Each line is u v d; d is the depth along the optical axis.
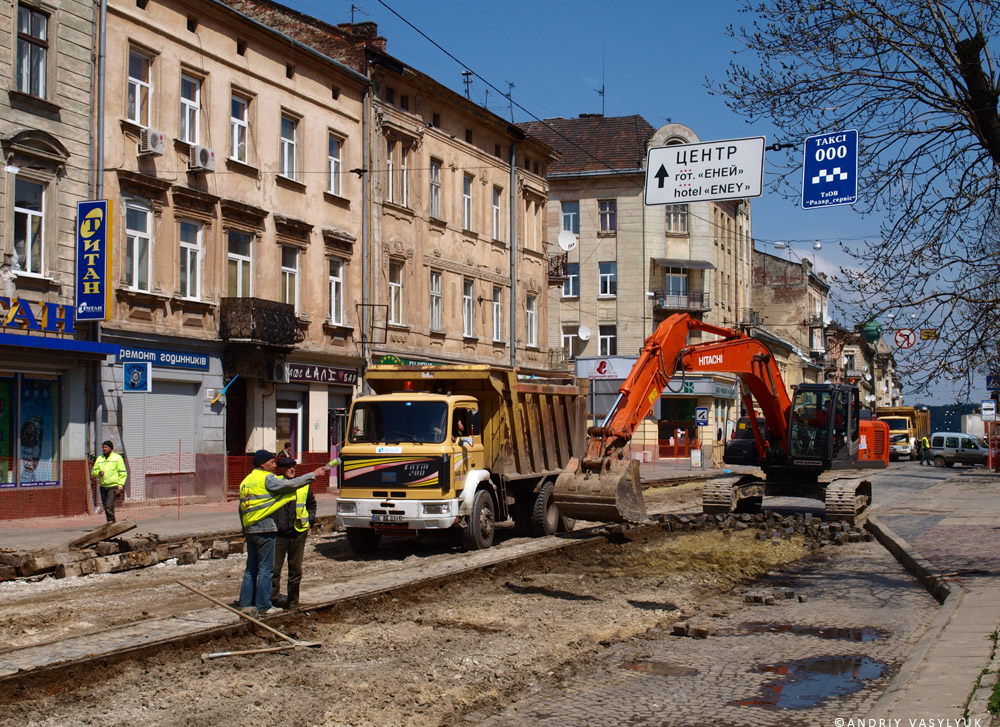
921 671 8.23
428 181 37.62
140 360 24.92
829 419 23.33
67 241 23.08
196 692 8.26
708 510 22.92
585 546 18.06
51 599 12.77
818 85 13.97
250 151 29.14
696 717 7.79
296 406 31.14
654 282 59.44
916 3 13.27
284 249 30.66
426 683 8.60
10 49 21.83
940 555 16.02
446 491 16.42
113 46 24.55
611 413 17.94
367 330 33.78
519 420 19.03
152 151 25.03
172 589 13.56
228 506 26.03
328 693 8.27
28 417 22.31
